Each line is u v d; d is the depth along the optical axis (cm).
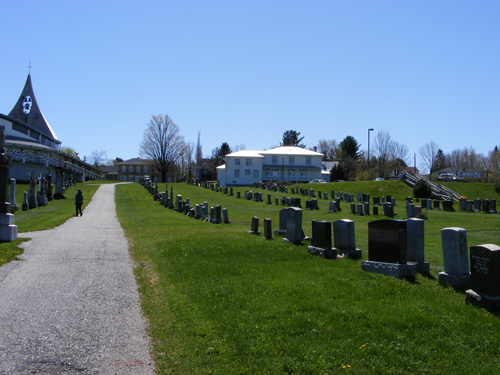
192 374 482
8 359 507
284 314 650
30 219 2191
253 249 1191
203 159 12988
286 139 12688
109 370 489
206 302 711
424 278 894
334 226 1178
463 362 504
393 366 495
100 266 1008
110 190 5212
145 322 642
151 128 8950
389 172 8369
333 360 505
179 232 1730
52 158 6222
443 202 3481
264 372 479
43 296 754
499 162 7431
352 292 764
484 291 689
